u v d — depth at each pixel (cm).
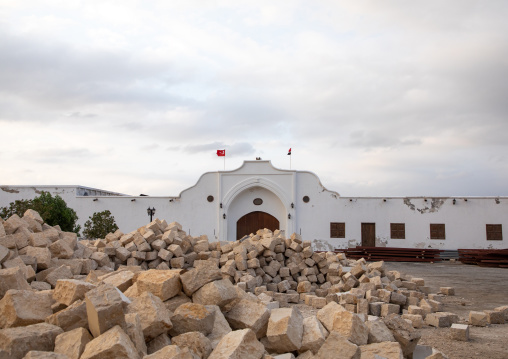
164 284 645
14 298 546
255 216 3481
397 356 551
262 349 511
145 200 3434
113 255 1487
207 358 500
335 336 528
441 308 1264
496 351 838
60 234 1295
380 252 3197
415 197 3362
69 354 459
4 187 3381
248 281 1350
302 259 1614
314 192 3416
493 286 1877
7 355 443
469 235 3309
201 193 3438
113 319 478
